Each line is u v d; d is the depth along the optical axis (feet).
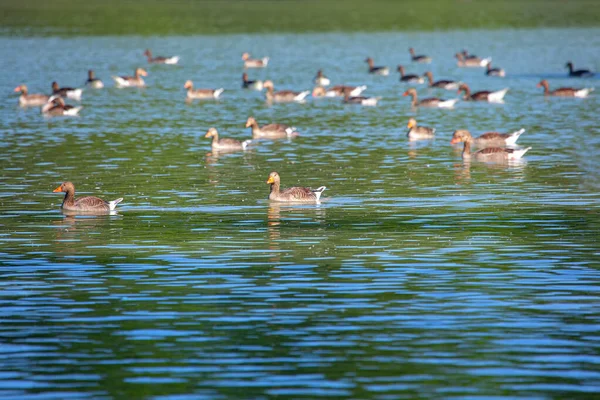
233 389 66.18
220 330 78.23
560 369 69.41
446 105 266.57
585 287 89.76
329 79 349.82
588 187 144.46
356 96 275.39
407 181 151.12
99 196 139.54
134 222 120.88
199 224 119.34
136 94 303.89
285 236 111.96
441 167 165.78
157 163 171.32
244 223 119.65
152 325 79.66
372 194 140.05
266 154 182.70
